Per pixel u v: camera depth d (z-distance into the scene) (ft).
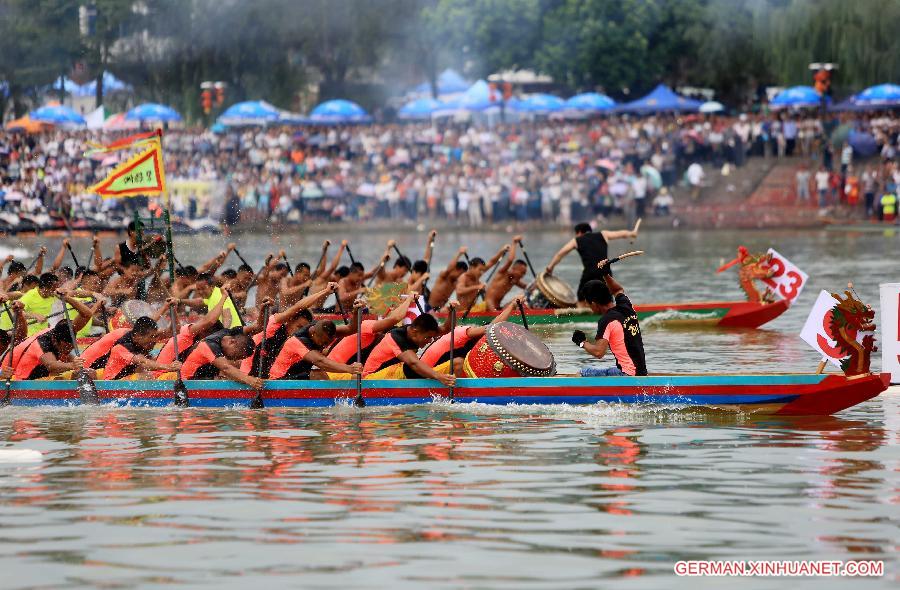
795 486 88.28
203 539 77.00
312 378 127.65
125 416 120.67
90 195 404.16
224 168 437.17
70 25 491.72
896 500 84.33
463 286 184.75
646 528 78.28
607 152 432.66
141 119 437.99
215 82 516.73
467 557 72.84
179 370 126.00
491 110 466.29
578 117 473.26
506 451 100.94
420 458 98.84
